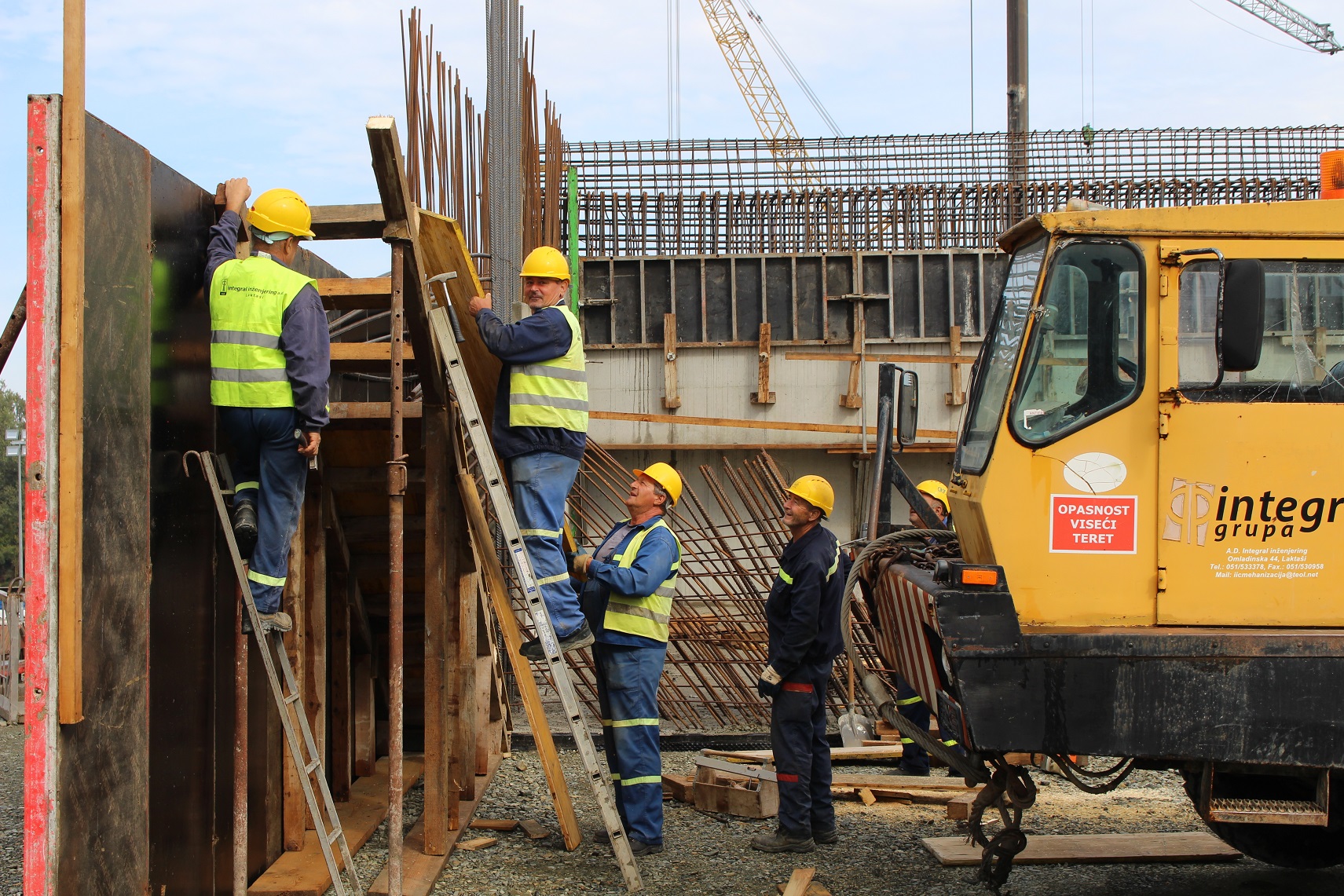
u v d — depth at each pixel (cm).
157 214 388
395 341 442
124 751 360
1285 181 1712
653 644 561
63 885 325
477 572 637
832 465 1476
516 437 518
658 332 1533
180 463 404
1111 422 436
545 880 516
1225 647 412
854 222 1697
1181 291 439
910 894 500
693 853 561
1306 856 508
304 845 533
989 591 422
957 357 1472
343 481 582
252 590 413
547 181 1167
